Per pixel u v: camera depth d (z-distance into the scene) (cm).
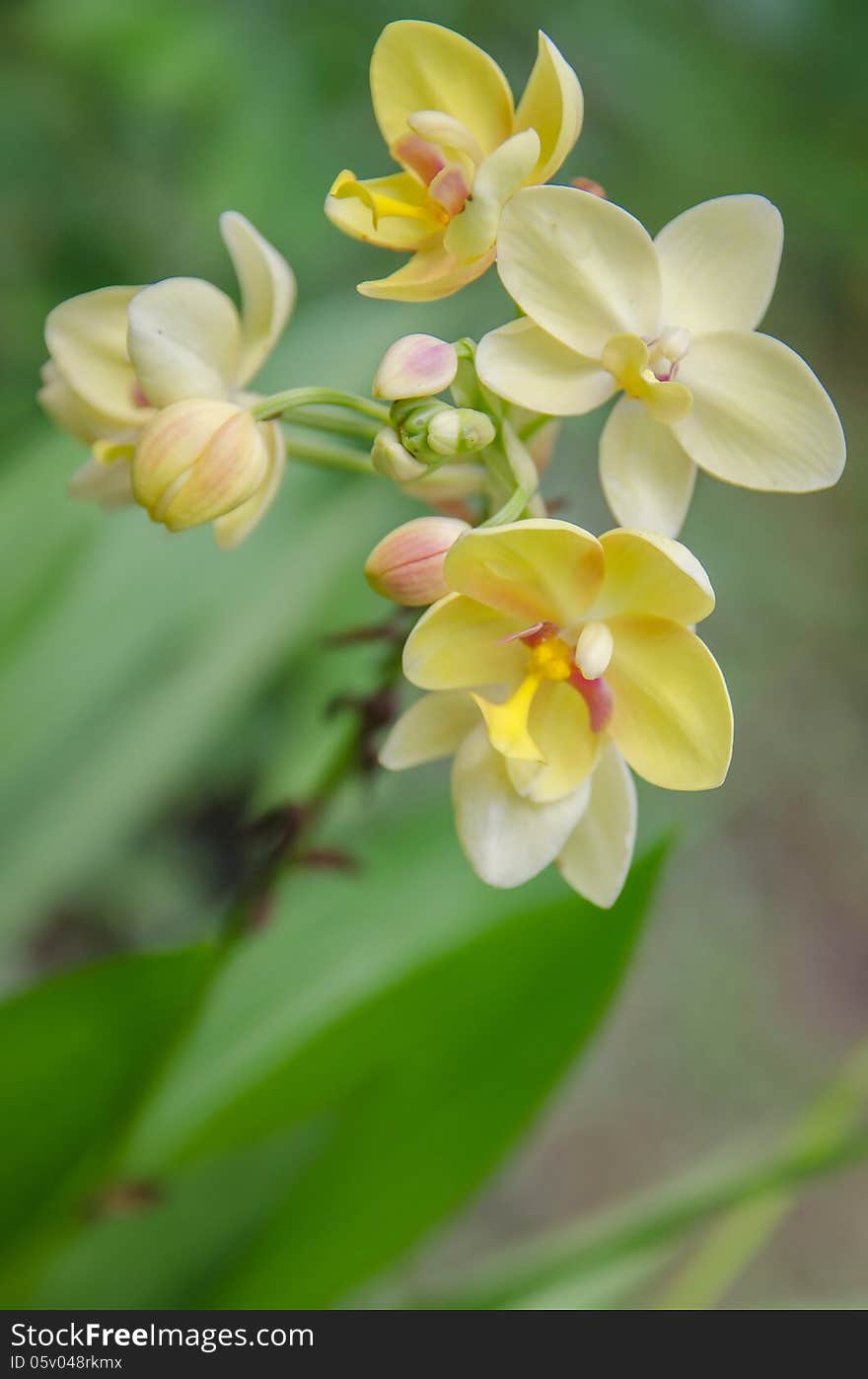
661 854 52
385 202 49
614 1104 92
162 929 81
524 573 47
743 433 48
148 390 49
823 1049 98
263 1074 52
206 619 60
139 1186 52
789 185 93
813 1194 94
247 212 72
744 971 99
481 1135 54
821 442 48
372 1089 53
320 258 80
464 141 48
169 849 82
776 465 48
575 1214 87
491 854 48
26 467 60
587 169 90
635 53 84
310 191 73
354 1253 54
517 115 49
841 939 105
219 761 79
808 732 110
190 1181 55
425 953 54
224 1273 54
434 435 47
